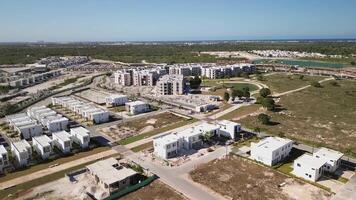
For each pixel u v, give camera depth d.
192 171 83.31
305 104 153.38
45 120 122.81
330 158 81.56
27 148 91.25
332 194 69.75
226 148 99.50
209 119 132.88
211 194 71.19
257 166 85.75
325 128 116.38
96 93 198.38
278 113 138.38
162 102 167.88
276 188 73.38
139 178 79.50
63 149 97.06
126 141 107.62
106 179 73.50
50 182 78.00
